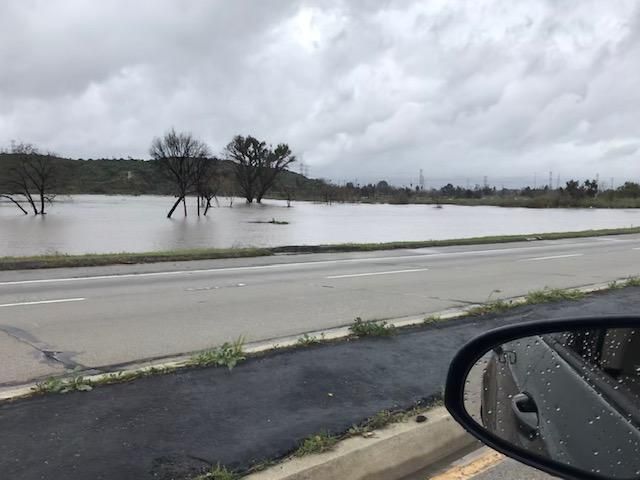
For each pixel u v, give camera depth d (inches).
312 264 606.5
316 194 4557.1
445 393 102.2
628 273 548.4
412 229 1492.4
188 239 1141.7
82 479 128.3
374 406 176.1
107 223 1702.8
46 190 2416.3
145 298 385.7
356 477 144.2
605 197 3666.3
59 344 260.8
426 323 295.4
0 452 140.0
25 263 537.3
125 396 179.9
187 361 218.8
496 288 446.9
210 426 158.4
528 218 2151.8
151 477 130.8
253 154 3764.8
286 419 164.4
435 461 160.7
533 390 92.6
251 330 293.7
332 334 267.6
